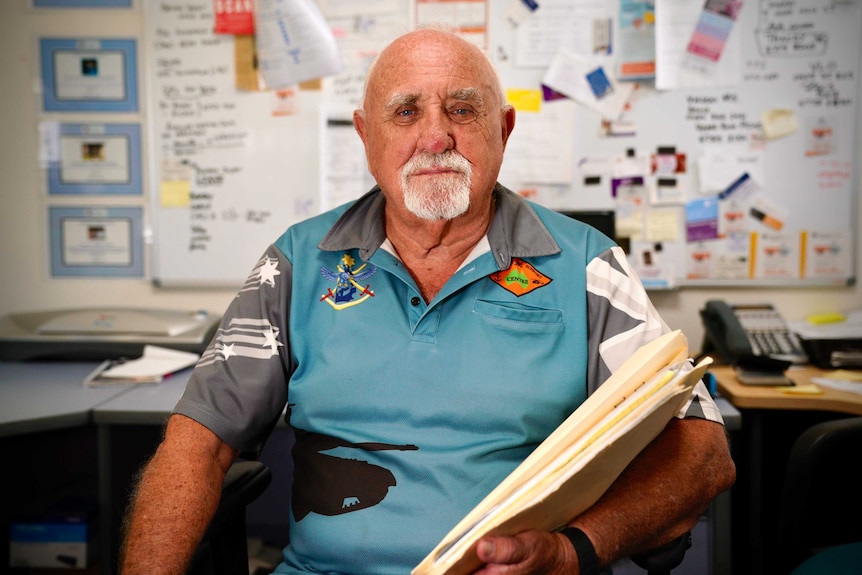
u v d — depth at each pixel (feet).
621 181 7.06
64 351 6.48
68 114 7.32
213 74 7.22
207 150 7.29
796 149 6.91
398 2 7.09
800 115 6.89
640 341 3.54
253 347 3.77
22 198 7.41
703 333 7.13
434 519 3.34
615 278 3.68
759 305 6.75
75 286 7.47
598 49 6.99
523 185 7.13
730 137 6.95
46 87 7.30
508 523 2.52
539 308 3.62
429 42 3.64
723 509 4.87
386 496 3.43
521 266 3.73
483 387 3.47
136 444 7.14
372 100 3.76
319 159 7.25
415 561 3.32
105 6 7.20
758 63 6.88
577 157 7.09
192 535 3.18
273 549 6.91
